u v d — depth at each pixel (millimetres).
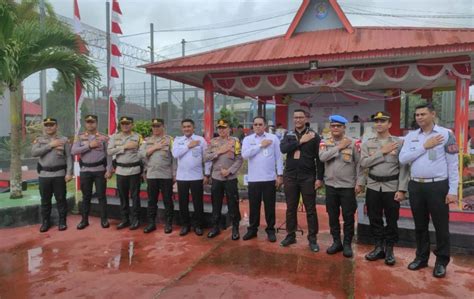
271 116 23438
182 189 5520
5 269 4301
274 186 5152
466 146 8734
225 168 5289
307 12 11070
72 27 7703
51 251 4902
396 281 3816
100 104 18094
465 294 3529
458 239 4555
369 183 4387
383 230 4418
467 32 8453
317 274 4012
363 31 10203
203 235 5504
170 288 3729
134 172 5879
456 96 8773
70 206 6914
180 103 23844
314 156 4809
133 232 5758
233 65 9398
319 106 15227
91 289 3736
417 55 8047
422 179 3959
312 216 4805
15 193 6816
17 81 6551
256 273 4059
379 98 13703
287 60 8930
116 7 8188
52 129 5926
